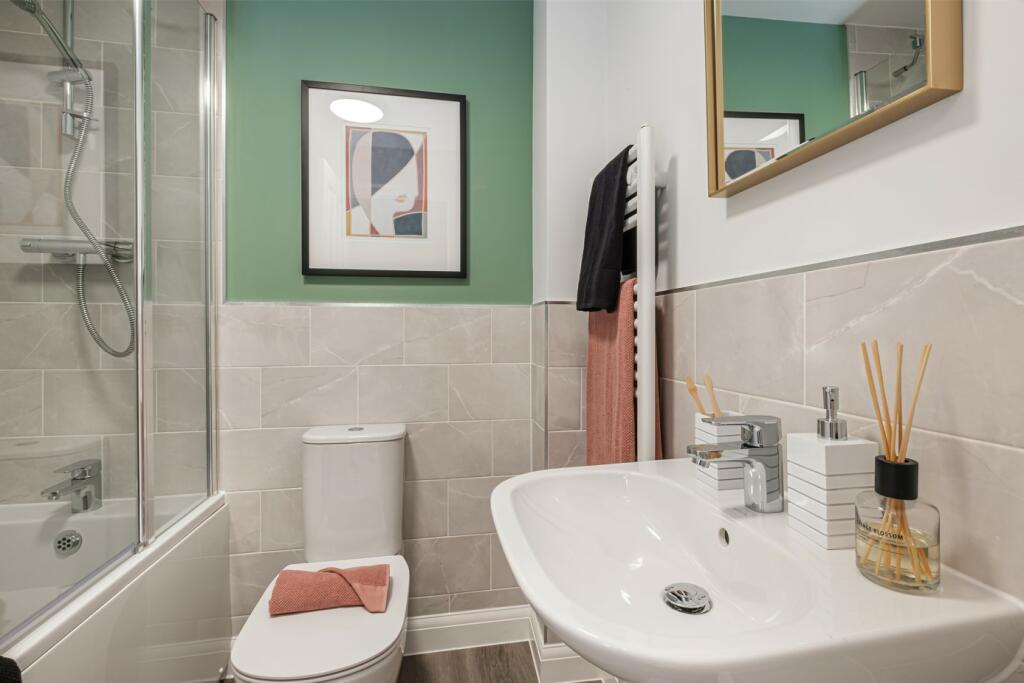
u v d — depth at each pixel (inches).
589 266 53.7
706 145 40.3
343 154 66.6
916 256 22.5
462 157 69.3
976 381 19.9
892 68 22.7
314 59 66.4
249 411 63.4
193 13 60.1
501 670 61.7
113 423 45.7
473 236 70.3
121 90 48.4
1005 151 18.8
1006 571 18.6
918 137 22.5
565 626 16.5
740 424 28.5
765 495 27.9
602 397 55.2
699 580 28.4
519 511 29.9
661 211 49.8
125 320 46.8
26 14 45.3
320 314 65.0
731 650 14.9
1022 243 18.1
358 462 59.3
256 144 64.9
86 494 43.0
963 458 20.4
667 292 48.6
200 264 60.1
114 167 48.2
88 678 36.3
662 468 36.8
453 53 70.0
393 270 67.5
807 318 29.6
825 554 22.2
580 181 63.8
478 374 68.7
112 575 40.9
